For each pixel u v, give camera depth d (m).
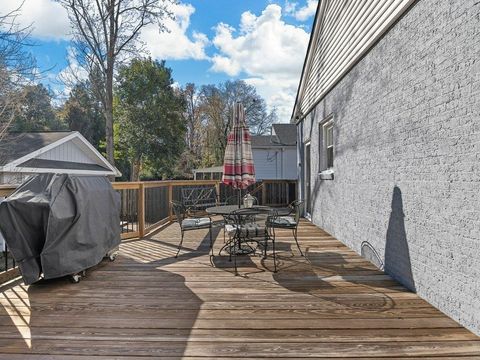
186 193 9.02
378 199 3.77
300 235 5.84
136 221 5.98
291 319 2.52
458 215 2.41
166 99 20.34
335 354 2.04
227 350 2.10
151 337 2.27
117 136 19.72
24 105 7.09
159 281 3.43
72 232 3.35
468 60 2.30
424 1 2.82
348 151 4.82
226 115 28.17
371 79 3.95
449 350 2.07
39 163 8.98
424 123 2.83
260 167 17.42
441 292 2.61
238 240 4.58
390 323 2.44
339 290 3.12
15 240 3.16
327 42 5.98
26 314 2.64
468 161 2.30
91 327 2.42
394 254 3.40
